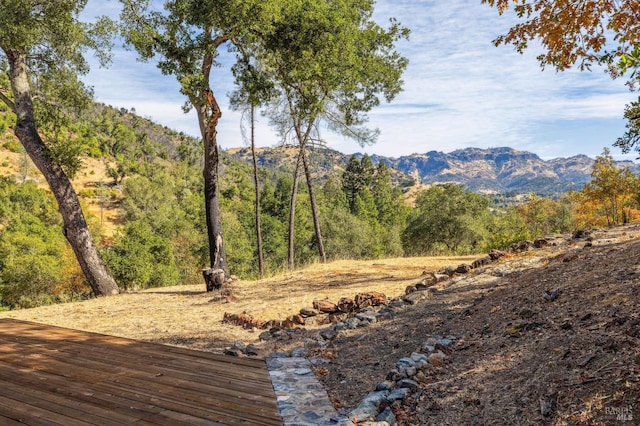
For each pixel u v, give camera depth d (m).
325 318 8.50
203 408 4.33
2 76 16.06
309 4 12.85
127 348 6.79
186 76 12.57
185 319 9.83
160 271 40.72
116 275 29.55
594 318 4.50
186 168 153.75
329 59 13.65
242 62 14.41
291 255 23.44
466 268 9.43
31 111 14.47
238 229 55.09
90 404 4.44
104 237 82.88
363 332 7.03
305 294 11.03
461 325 6.06
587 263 6.75
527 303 5.86
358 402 4.57
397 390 4.43
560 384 3.57
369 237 53.16
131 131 169.12
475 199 46.59
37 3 13.60
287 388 4.95
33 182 110.56
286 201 81.31
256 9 12.14
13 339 7.56
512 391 3.81
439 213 45.91
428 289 8.38
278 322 8.57
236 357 6.32
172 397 4.63
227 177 135.75
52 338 7.58
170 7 13.09
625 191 30.31
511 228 50.03
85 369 5.66
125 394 4.72
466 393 4.08
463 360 4.86
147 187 96.31
